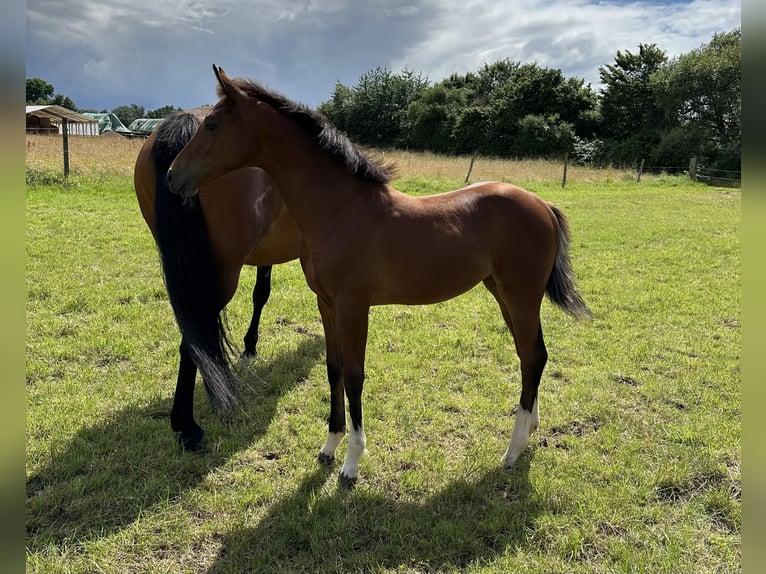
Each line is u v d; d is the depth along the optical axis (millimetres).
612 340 4578
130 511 2455
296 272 6395
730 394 3656
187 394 2957
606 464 2891
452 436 3193
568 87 33625
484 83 40750
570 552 2297
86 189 10156
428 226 2727
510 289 2953
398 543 2322
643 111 31625
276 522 2434
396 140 40938
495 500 2592
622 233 8891
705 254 7500
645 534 2381
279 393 3602
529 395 2932
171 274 2832
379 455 2955
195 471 2773
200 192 2861
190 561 2215
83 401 3289
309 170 2678
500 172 18859
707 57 26266
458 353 4301
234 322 4738
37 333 4133
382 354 4207
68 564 2158
